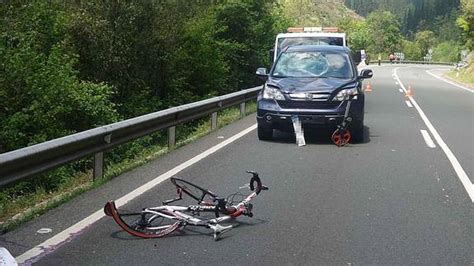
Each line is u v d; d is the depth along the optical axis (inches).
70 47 686.5
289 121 469.1
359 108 472.7
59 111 575.5
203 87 970.1
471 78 1894.7
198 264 209.0
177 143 487.8
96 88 647.1
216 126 581.3
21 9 633.0
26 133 562.9
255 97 756.0
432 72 2600.9
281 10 1568.7
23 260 211.5
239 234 243.9
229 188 323.3
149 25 777.6
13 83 563.5
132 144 566.3
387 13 5698.8
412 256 219.8
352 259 215.9
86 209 279.4
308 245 230.8
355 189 325.4
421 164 402.0
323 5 5620.1
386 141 503.2
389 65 3654.0
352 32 5187.0
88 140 330.6
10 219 266.4
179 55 859.4
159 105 809.5
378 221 264.4
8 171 261.4
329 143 487.5
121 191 314.5
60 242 231.5
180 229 250.1
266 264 209.9
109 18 740.7
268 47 1192.2
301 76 497.0
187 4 878.4
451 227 256.7
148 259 213.9
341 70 501.0
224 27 1021.2
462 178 357.7
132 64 773.9
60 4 717.3
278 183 337.7
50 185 413.1
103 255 217.8
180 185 290.4
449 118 697.0
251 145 474.3
